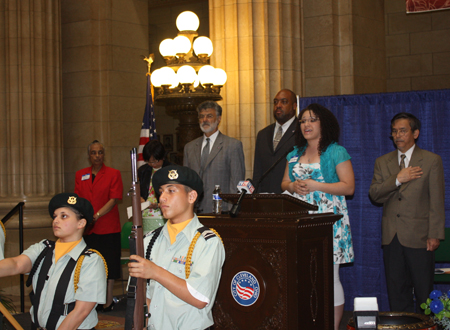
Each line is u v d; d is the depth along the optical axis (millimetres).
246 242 3154
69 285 2711
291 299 2996
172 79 6203
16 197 7516
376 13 7664
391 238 4199
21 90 7641
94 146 5555
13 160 7582
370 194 4398
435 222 4016
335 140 3814
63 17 8406
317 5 7113
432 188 4070
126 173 8320
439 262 4848
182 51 6441
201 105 5086
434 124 4859
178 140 6590
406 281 4195
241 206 3484
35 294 2771
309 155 3918
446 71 7684
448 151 4812
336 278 3703
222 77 6094
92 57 8195
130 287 2076
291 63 6285
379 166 4410
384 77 7863
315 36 7133
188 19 6930
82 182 5555
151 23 10875
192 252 2203
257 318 3111
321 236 3256
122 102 8336
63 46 8406
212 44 6477
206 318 2203
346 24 7070
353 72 7031
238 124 6234
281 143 4773
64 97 8406
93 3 8180
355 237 5078
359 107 5137
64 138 8398
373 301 2488
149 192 5059
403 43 7941
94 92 8188
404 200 4160
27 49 7668
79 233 2834
